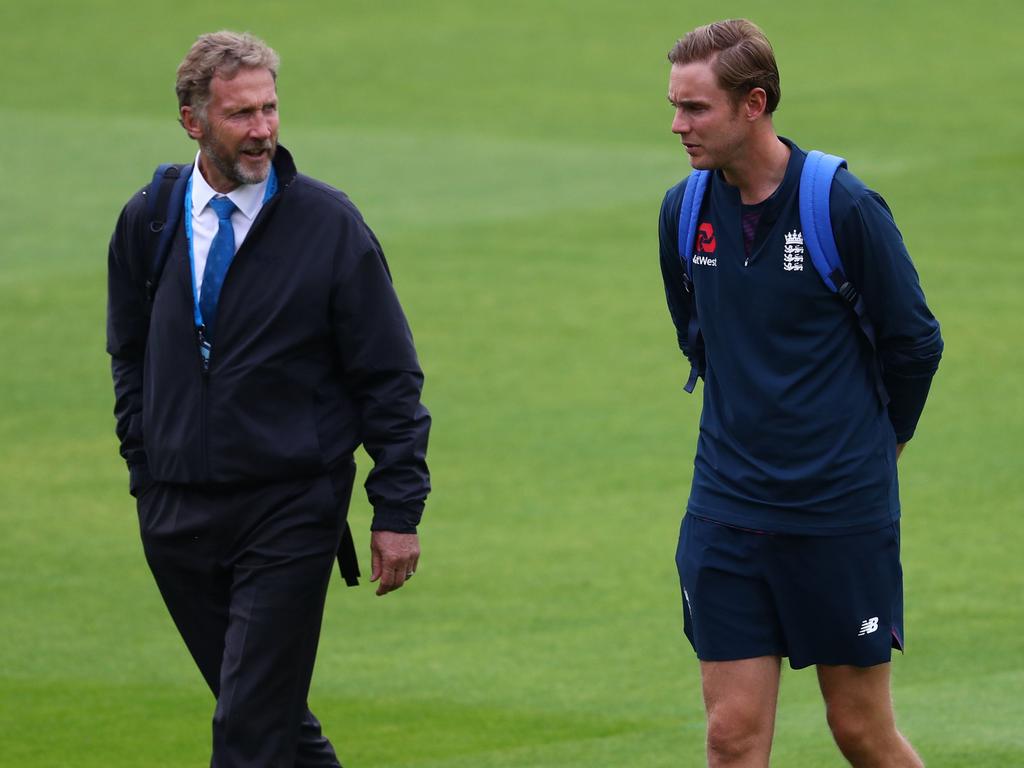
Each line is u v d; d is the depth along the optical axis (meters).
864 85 90.31
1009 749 21.86
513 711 24.47
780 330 16.39
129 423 18.25
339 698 25.14
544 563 31.53
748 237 16.44
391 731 23.64
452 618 28.84
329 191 17.45
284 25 111.06
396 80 95.88
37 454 38.97
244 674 17.19
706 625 16.95
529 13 112.94
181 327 17.33
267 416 17.27
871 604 16.70
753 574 16.72
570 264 57.44
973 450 37.84
